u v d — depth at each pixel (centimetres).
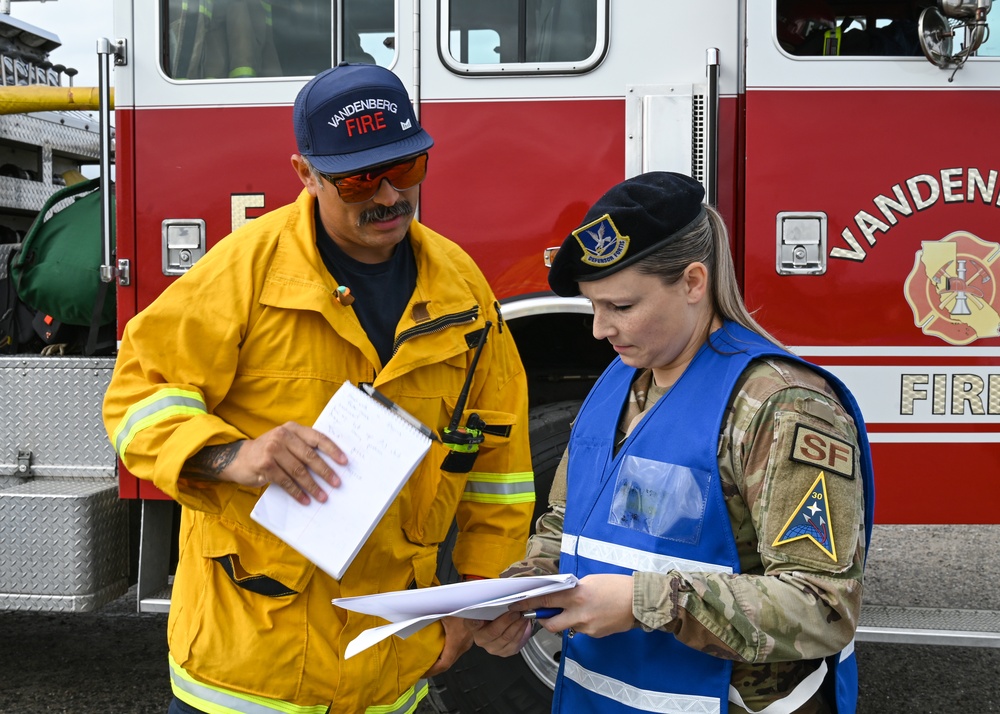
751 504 132
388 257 175
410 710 182
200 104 299
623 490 143
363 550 164
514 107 295
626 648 142
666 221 137
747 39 284
